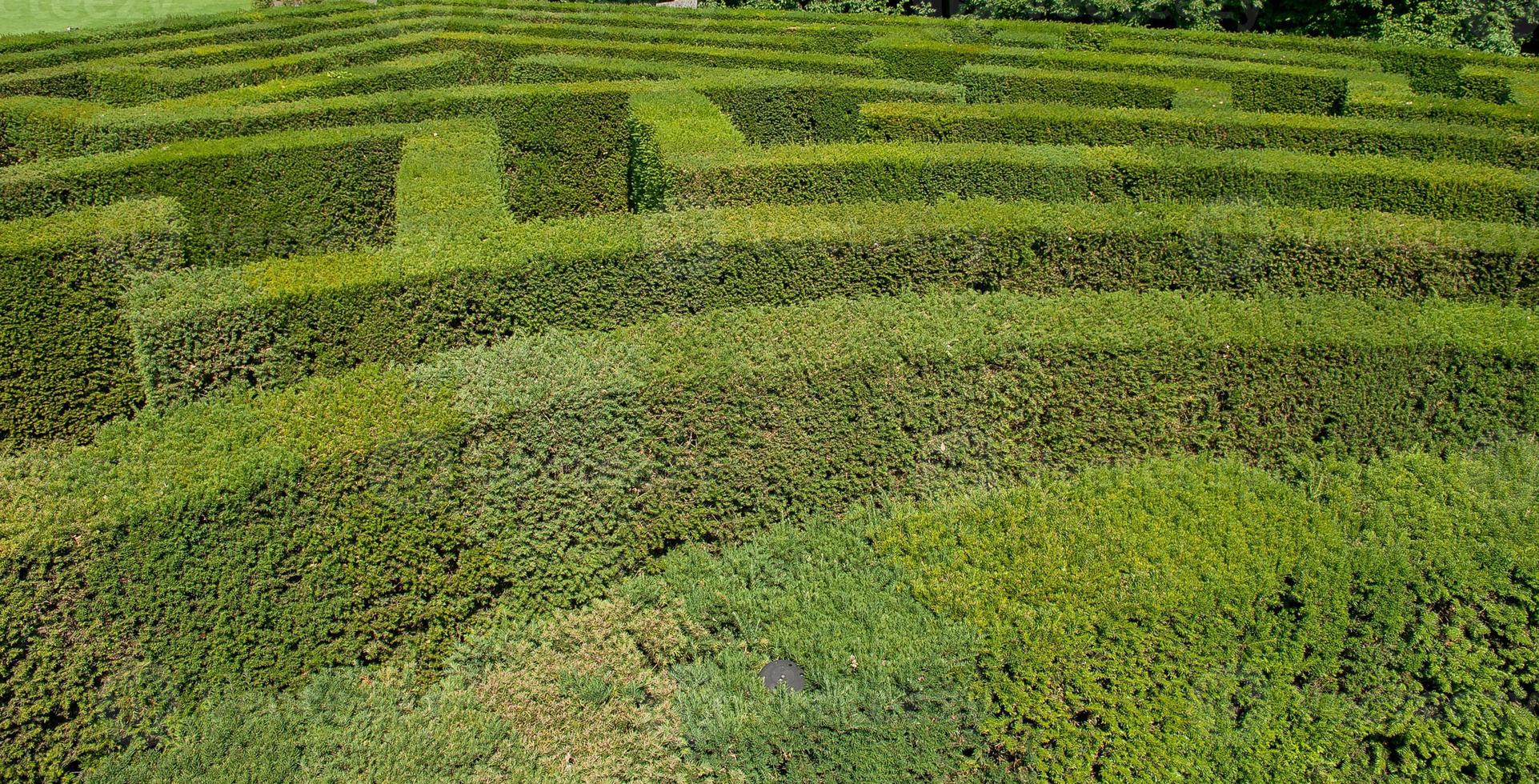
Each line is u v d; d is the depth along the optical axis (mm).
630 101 13984
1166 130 13734
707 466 7664
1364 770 6250
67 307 8625
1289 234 9922
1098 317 8430
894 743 6094
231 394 7332
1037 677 6117
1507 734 6219
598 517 7414
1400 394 8219
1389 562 6586
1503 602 6562
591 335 8023
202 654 6328
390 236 12508
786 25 22281
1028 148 12289
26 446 8727
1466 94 18062
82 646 5988
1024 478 8164
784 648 6598
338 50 18469
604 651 6883
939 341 7992
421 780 6035
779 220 9992
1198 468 7672
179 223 9305
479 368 7402
